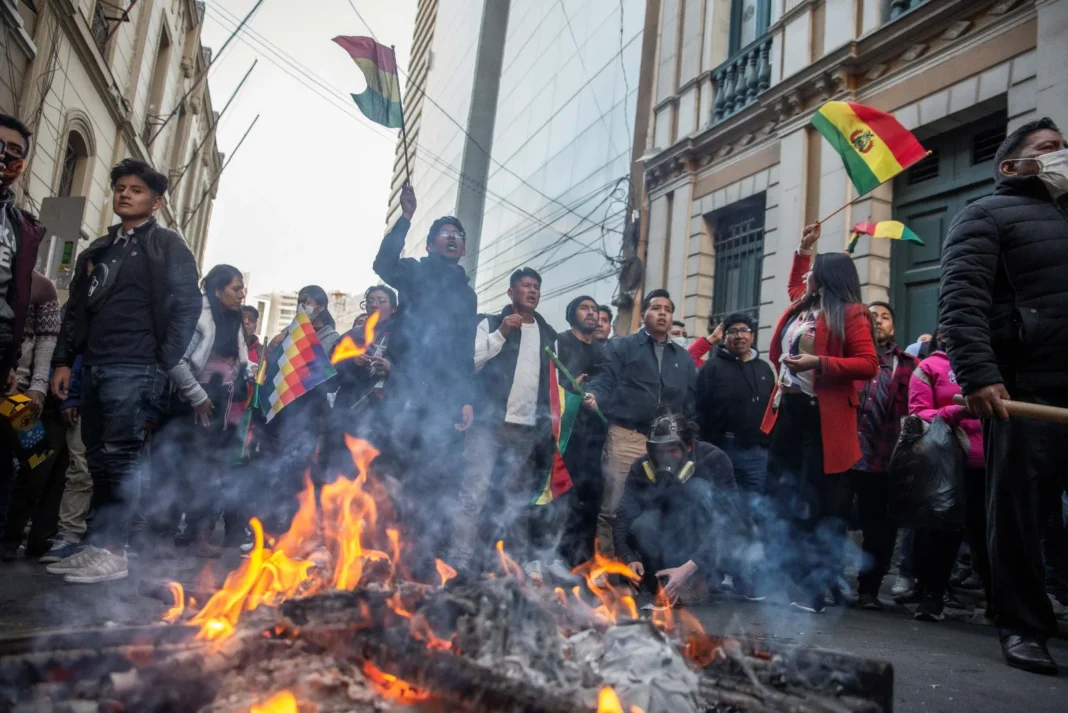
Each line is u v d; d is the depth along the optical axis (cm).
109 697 125
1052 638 327
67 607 249
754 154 892
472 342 392
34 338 368
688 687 147
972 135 650
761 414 482
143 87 1449
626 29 1441
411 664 134
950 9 648
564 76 1828
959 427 355
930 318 660
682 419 400
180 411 430
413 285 388
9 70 855
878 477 404
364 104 381
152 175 331
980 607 412
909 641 301
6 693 124
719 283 963
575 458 437
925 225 680
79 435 375
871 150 434
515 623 157
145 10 1374
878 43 721
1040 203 266
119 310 316
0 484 363
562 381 436
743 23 1004
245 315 630
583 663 155
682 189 1031
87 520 376
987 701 209
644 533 392
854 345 366
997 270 264
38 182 968
